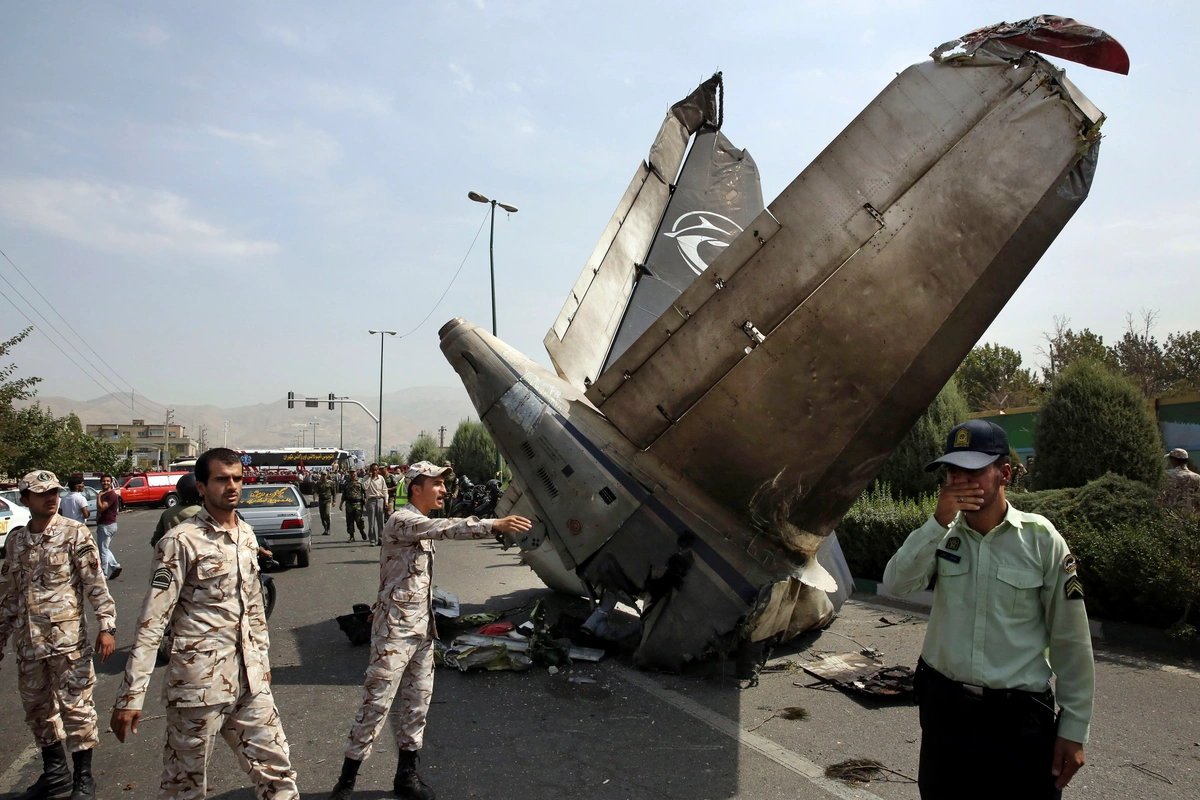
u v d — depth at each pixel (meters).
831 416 5.52
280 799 3.15
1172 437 15.06
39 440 26.20
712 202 11.37
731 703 5.36
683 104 11.83
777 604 5.89
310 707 5.38
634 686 5.77
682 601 5.98
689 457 6.07
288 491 13.34
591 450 6.64
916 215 5.26
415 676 3.96
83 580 4.04
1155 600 6.57
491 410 7.30
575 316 8.85
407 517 4.02
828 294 5.46
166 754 3.01
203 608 3.07
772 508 5.80
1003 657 2.38
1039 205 4.98
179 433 125.75
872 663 6.25
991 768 2.35
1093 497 7.86
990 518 2.49
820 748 4.51
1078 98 4.89
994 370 37.53
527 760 4.38
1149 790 3.86
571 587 9.08
